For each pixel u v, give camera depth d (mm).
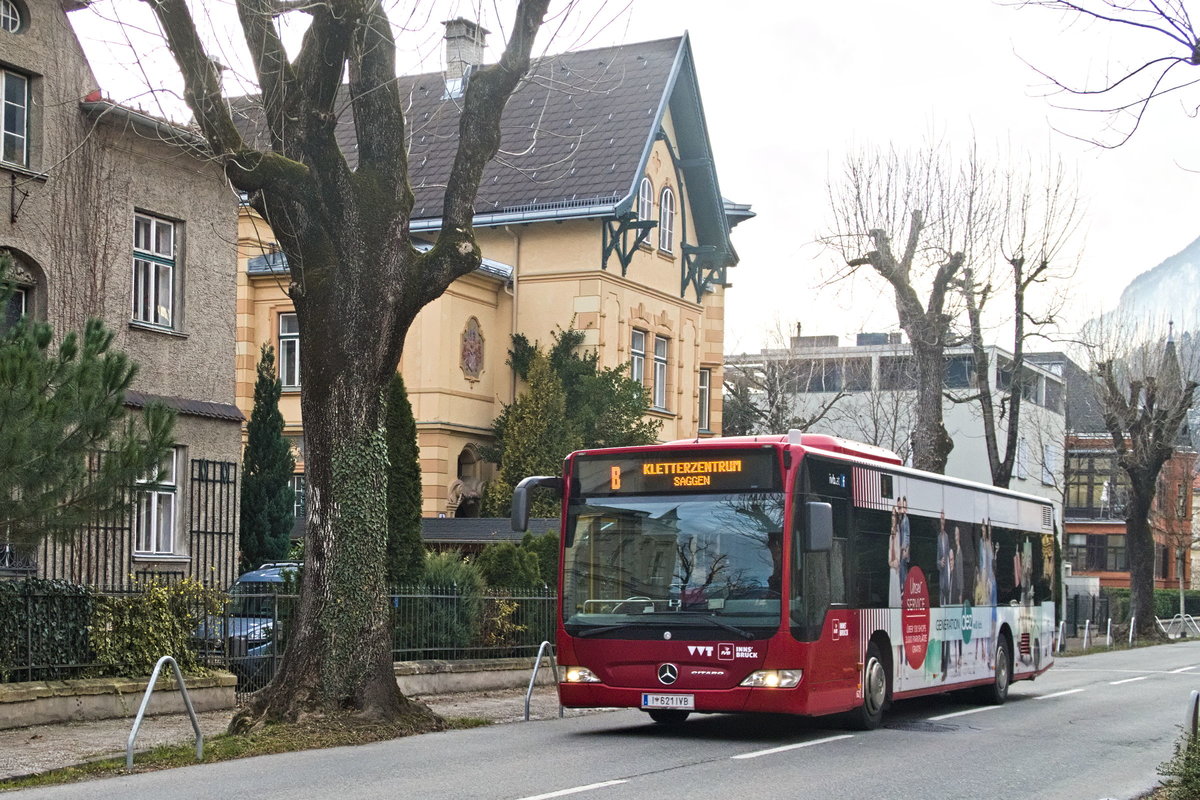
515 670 23656
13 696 15766
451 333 40250
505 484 38719
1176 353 56062
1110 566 90875
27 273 20859
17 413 13484
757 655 15383
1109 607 56688
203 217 23969
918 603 18969
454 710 19578
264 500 29844
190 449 23438
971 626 21062
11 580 16906
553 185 42406
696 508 16016
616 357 42438
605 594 16188
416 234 42656
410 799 10758
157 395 22781
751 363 67000
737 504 15875
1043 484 79688
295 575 20891
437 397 39656
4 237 20359
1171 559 88750
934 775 13023
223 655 19172
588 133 43688
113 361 14742
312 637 15578
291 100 15570
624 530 16281
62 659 16891
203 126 15016
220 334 24266
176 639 18266
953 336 38531
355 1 14930
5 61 20484
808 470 16094
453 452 40125
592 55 46094
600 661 16016
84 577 20812
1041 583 25078
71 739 14945
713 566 15781
